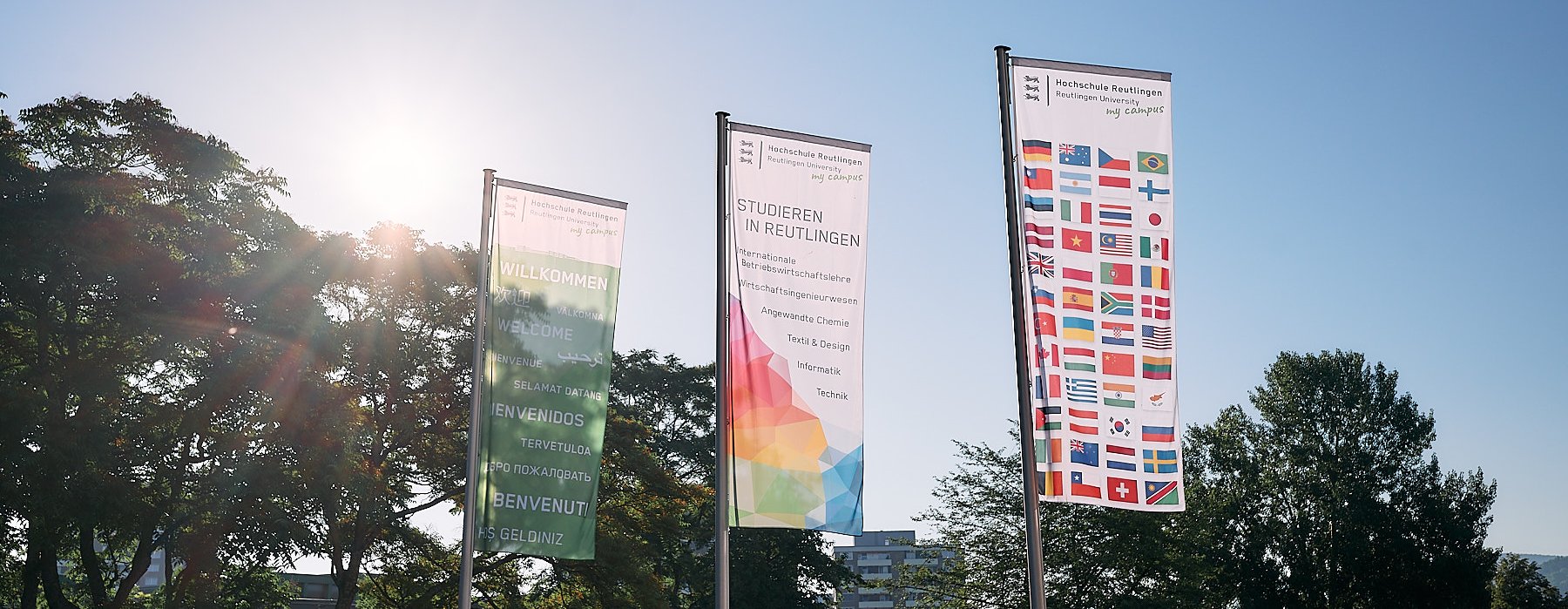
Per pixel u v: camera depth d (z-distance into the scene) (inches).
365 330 1457.9
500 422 799.7
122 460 1288.1
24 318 1334.9
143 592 1678.2
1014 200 663.8
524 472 799.1
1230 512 2723.9
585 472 812.0
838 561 2413.9
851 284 725.3
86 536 1411.2
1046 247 652.1
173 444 1342.3
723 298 721.0
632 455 1674.5
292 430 1330.0
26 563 1339.8
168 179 1451.8
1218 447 2871.6
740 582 2300.7
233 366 1316.4
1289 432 2827.3
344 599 1470.2
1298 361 2869.1
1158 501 636.1
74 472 1228.5
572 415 813.9
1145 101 669.9
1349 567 2618.1
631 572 1539.1
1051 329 645.9
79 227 1294.3
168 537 1354.6
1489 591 2682.1
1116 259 654.5
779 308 714.8
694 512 2347.4
